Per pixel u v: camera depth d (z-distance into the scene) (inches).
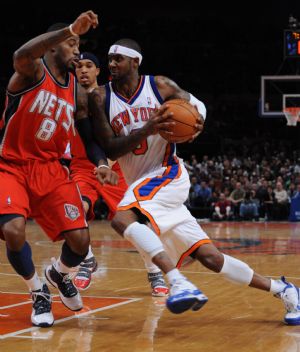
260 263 341.4
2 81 1099.3
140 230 165.6
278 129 1165.7
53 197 176.9
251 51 1224.2
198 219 816.3
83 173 256.8
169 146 179.2
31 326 176.1
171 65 1208.8
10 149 175.9
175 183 175.8
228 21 1278.3
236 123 1168.8
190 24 1239.5
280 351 147.4
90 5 1262.3
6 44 1155.9
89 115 183.3
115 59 180.2
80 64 255.6
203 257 174.7
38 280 178.4
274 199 800.9
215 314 194.4
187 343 157.0
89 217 257.1
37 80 169.8
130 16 1289.4
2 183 173.0
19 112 171.3
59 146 180.2
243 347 152.1
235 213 803.4
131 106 180.7
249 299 220.5
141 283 262.8
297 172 871.7
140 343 157.0
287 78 816.3
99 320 185.6
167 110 168.9
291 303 178.1
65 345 154.1
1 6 1198.3
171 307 156.4
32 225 742.5
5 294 233.5
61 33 156.6
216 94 1197.7
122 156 180.1
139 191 173.2
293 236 540.4
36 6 1232.2
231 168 926.4
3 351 147.4
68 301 189.3
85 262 238.2
